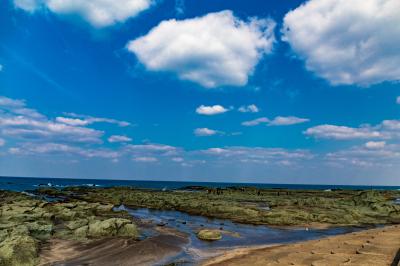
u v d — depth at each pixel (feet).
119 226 88.79
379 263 54.95
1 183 519.60
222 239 91.56
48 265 62.75
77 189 319.88
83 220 99.81
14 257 62.08
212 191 307.37
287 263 59.06
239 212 144.25
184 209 166.50
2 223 91.76
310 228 115.55
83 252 71.46
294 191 335.67
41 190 294.66
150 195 236.43
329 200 192.44
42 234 84.69
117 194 247.50
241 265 60.75
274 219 127.34
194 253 73.87
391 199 275.18
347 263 55.83
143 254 70.28
